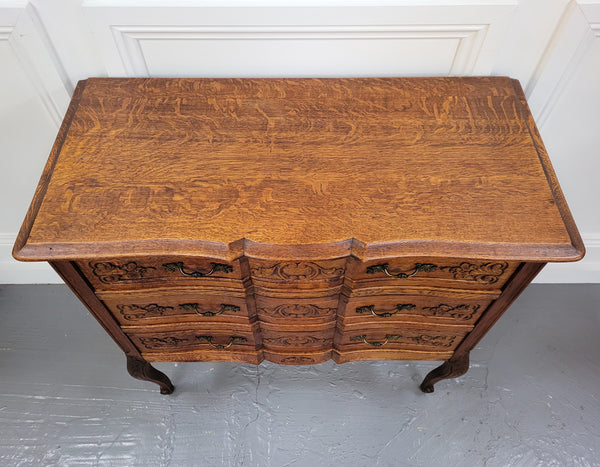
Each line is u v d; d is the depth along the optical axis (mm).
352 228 697
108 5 819
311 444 1228
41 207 713
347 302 852
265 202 726
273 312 900
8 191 1261
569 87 994
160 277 780
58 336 1419
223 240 682
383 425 1260
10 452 1203
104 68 965
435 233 693
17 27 845
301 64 955
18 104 1018
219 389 1316
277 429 1251
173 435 1237
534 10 855
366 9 839
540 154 790
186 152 788
